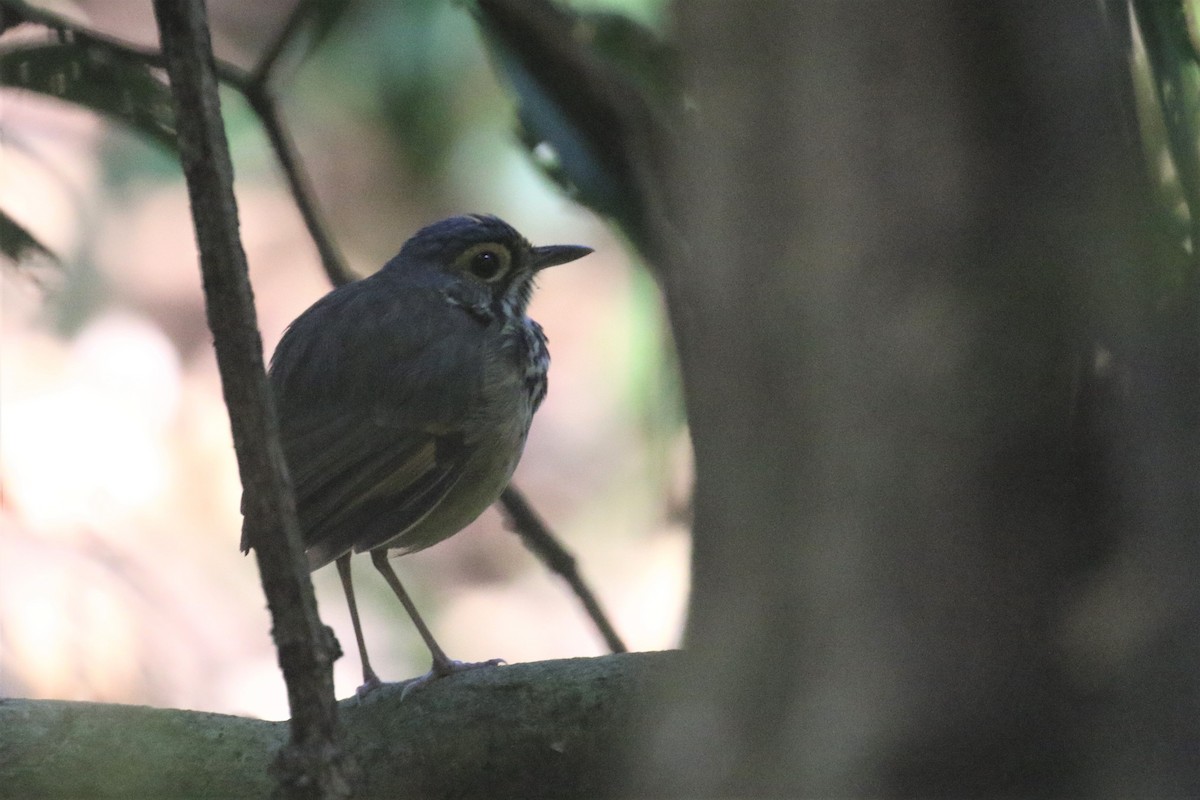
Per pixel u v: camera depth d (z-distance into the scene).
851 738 3.55
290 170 9.85
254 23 20.58
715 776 3.68
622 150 8.56
